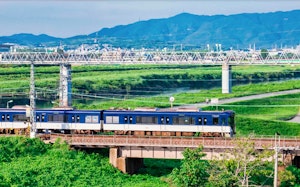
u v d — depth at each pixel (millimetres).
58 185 80188
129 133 103312
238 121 150375
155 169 97438
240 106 184000
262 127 147875
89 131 105125
